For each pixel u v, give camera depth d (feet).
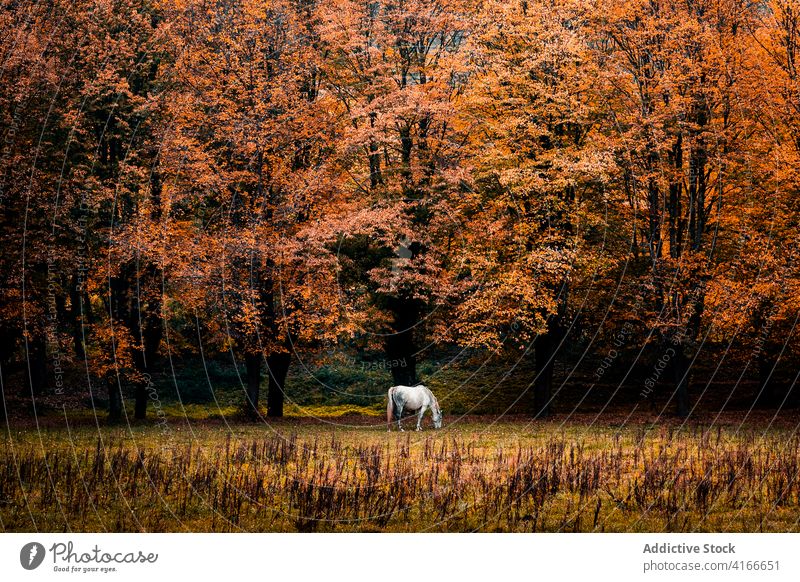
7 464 55.57
